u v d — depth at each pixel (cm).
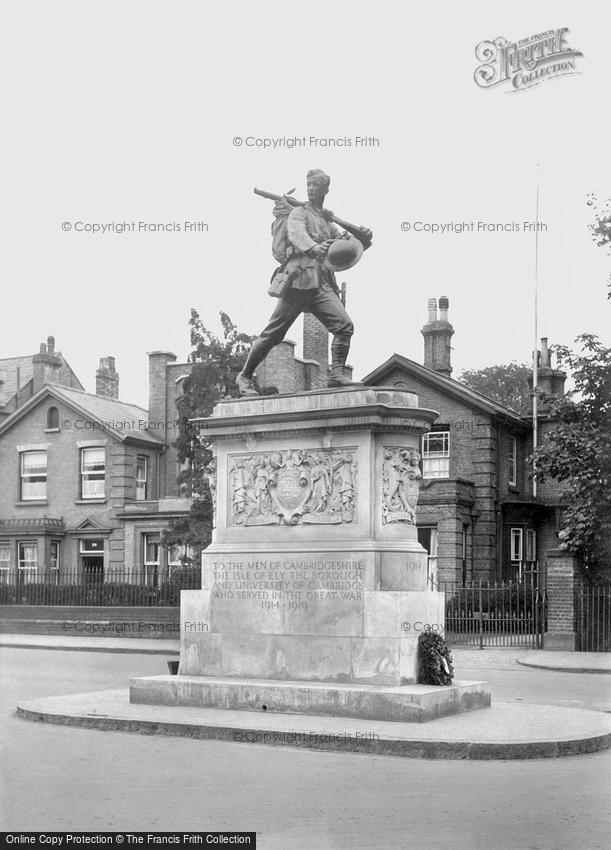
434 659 1377
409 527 1438
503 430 4403
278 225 1571
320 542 1431
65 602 3888
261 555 1463
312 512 1449
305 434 1467
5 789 983
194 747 1205
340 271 1541
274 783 1005
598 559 3133
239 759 1130
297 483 1462
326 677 1390
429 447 4356
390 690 1306
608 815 883
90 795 957
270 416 1476
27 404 4681
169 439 4750
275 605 1441
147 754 1160
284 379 4441
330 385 1515
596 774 1055
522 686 2077
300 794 959
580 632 3092
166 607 3644
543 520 4522
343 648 1381
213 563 1504
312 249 1502
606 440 3105
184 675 1504
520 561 4419
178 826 845
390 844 791
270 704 1370
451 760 1132
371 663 1361
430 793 962
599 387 3162
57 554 4591
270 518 1480
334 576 1402
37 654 3014
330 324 1529
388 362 4378
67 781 1017
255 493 1500
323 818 870
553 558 3097
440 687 1355
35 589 3944
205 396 3684
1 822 859
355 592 1381
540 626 3300
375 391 1421
